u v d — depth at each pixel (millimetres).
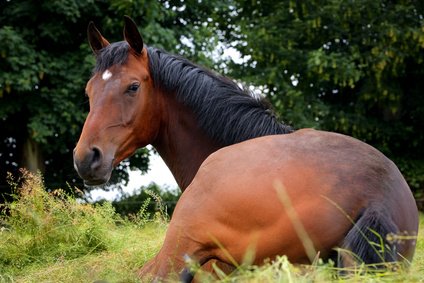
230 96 3156
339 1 11227
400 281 1971
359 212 2230
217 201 2348
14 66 9211
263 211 2275
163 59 3291
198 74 3238
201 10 11664
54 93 9555
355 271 1974
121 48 3207
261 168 2340
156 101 3270
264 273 1917
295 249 2262
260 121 3066
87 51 9859
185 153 3266
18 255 4371
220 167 2406
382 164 2391
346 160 2346
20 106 9758
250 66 12273
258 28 11781
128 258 3906
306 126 11008
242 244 2299
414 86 12742
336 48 12055
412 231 2363
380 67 11125
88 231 4562
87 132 3008
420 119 12766
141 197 11117
